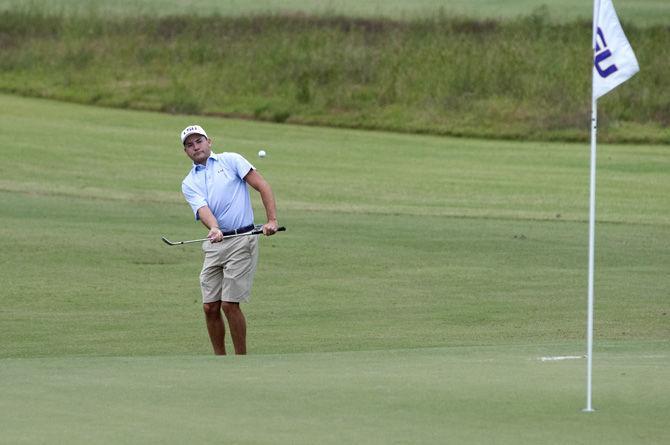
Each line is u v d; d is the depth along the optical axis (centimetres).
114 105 12038
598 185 8300
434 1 15850
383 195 7831
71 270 5188
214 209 3434
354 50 13088
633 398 2266
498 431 1972
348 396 2297
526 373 2597
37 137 9812
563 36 13362
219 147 9781
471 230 6494
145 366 2756
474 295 4734
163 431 1970
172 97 12200
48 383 2466
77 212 6831
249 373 2620
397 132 11144
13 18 14650
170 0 16200
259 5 15912
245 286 3444
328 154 9644
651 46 12825
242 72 12838
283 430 1977
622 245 6034
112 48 13750
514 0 15788
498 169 9006
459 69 12350
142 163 8875
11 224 6300
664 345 3278
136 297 4666
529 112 11325
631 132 10706
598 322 4150
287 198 7650
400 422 2041
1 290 4731
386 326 4103
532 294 4750
